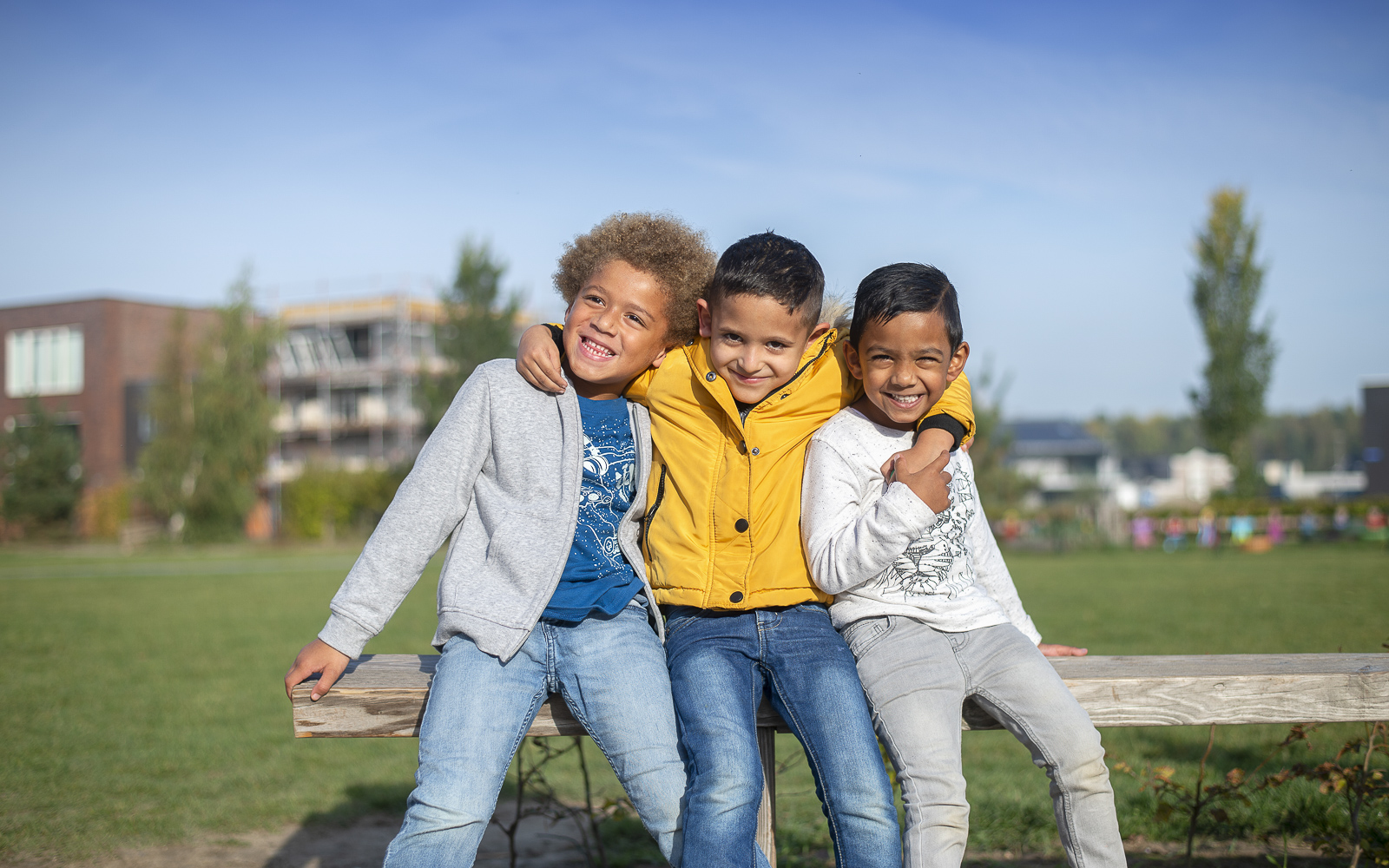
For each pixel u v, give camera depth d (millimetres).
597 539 2279
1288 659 2500
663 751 2072
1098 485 57219
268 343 34594
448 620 2154
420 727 2111
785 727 2238
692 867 1893
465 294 32250
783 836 3531
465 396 2346
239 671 7254
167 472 33062
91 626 9977
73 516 37125
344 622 2146
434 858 1934
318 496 34531
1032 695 2133
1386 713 2297
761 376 2281
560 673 2170
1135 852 3316
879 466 2305
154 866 3391
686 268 2371
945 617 2236
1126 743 4691
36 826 3770
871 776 1990
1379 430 45094
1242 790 3650
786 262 2246
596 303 2346
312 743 5145
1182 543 28109
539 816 3998
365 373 41219
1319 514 28719
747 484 2229
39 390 42250
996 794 3918
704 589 2211
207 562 22562
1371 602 10578
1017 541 27125
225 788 4324
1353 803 3180
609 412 2406
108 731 5367
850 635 2287
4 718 5680
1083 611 10180
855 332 2334
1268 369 34000
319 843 3643
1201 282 34531
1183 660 2496
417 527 2221
